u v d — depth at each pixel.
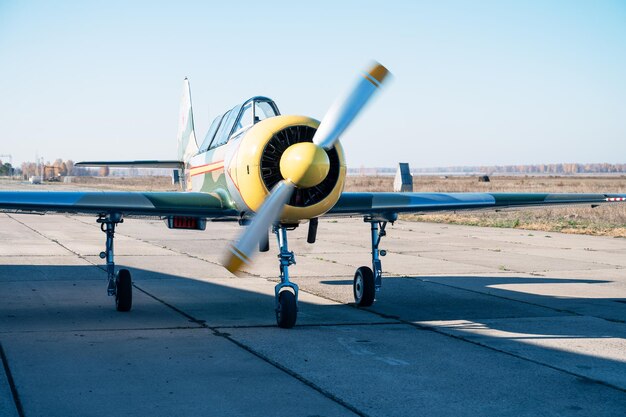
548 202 10.10
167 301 9.80
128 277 8.88
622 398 5.25
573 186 79.50
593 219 28.44
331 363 6.23
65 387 5.39
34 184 106.25
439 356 6.54
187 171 15.50
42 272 12.84
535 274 13.05
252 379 5.68
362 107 7.69
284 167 7.37
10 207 7.91
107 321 8.21
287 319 7.74
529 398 5.23
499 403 5.10
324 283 11.74
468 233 22.88
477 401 5.14
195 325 7.99
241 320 8.34
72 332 7.51
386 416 4.80
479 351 6.76
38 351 6.58
